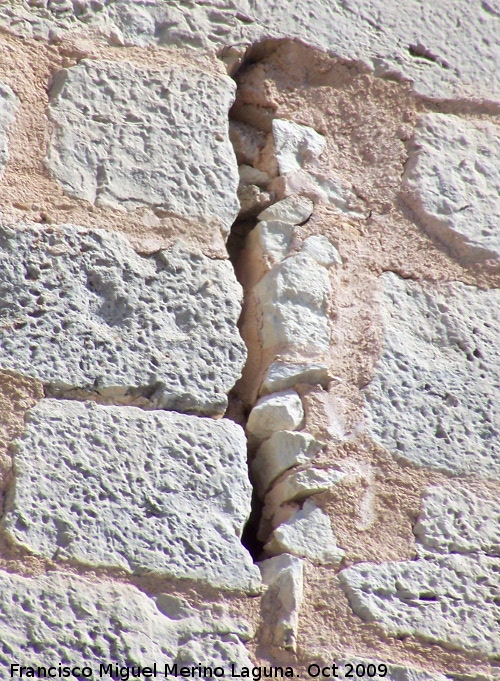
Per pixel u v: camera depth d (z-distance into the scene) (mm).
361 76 12102
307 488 9906
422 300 11180
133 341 9906
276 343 10555
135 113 10844
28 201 10109
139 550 9180
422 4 12703
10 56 10633
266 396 10352
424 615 9664
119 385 9703
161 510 9367
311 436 10156
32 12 10945
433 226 11562
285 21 11938
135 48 11211
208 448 9719
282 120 11711
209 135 11000
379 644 9438
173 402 9828
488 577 9969
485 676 9531
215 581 9242
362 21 12344
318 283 10891
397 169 11773
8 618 8680
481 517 10234
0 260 9812
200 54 11422
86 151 10516
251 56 11852
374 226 11430
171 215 10508
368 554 9812
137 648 8836
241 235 11477
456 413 10664
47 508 9133
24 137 10359
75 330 9781
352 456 10195
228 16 11719
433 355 10906
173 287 10219
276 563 9578
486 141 12203
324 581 9594
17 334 9641
